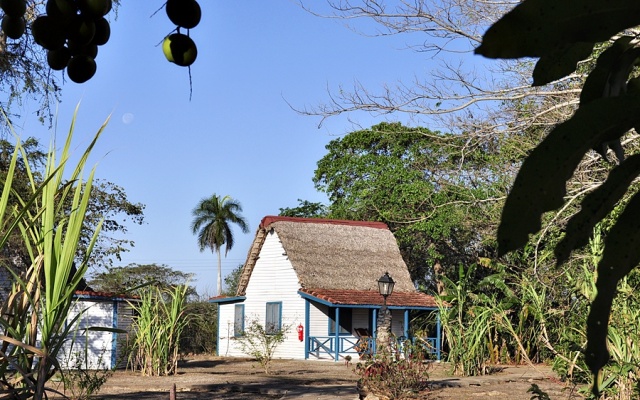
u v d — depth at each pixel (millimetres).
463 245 34469
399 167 35312
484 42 1186
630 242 1304
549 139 1237
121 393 16062
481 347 20859
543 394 7645
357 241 34312
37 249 5074
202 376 20625
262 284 33938
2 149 19953
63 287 4836
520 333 23297
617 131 1233
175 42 2145
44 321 4824
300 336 31891
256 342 31828
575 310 12172
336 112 11711
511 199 1242
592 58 9719
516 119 11984
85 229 23547
